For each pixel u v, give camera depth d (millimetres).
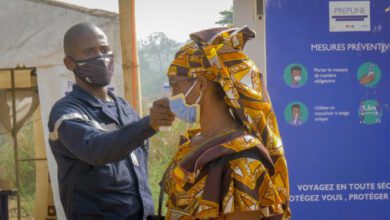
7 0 6250
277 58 4371
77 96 3039
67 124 2799
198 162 2207
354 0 4355
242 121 2219
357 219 4469
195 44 2307
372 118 4422
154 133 2537
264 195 2186
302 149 4430
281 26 4355
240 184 2150
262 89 2326
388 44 4371
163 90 2510
